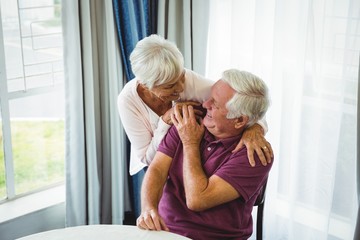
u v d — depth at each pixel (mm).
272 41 2410
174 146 1805
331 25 2186
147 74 1618
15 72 2391
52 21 2449
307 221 2488
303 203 2477
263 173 1666
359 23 2055
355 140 2219
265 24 2391
